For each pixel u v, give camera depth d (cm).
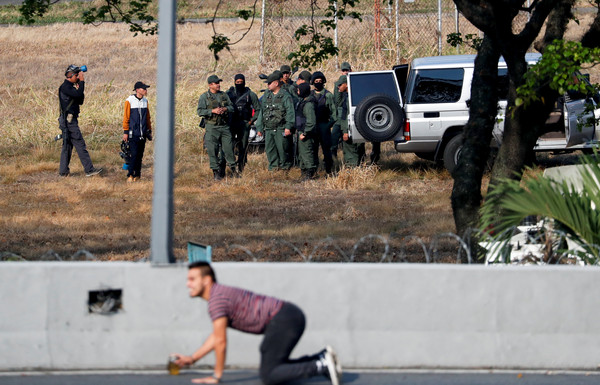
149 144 6200
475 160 2719
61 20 12306
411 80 4688
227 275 1869
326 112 4909
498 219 2258
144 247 3241
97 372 1856
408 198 4350
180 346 1881
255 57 8919
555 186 2198
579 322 1900
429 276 1889
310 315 1880
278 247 3219
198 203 4262
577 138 4381
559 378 1831
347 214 3897
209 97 4809
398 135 4675
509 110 2684
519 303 1895
